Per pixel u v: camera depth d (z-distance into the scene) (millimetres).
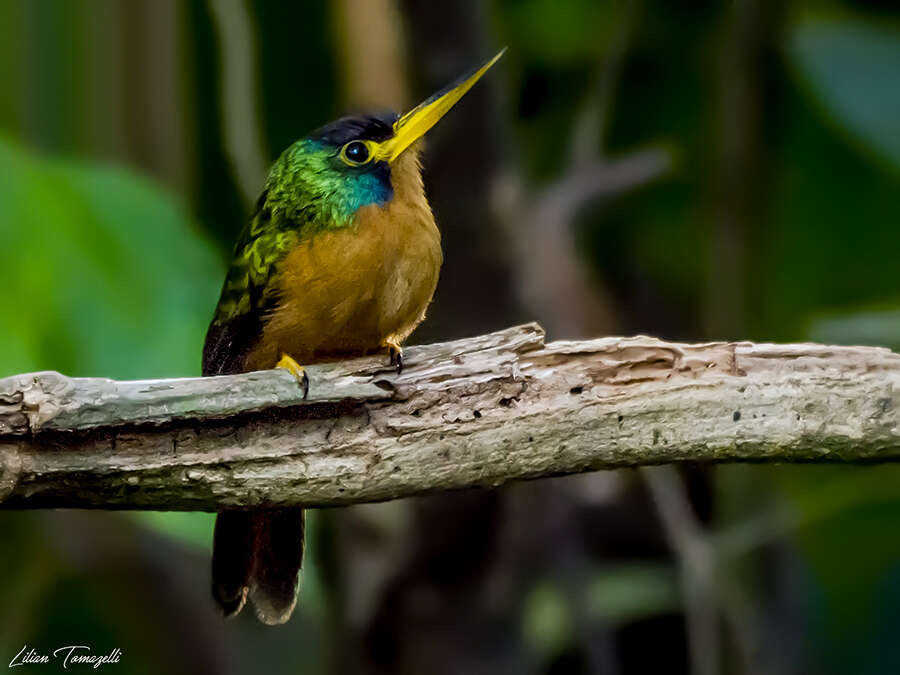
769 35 10016
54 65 8922
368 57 8273
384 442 5672
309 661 10711
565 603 9953
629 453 5734
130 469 5539
